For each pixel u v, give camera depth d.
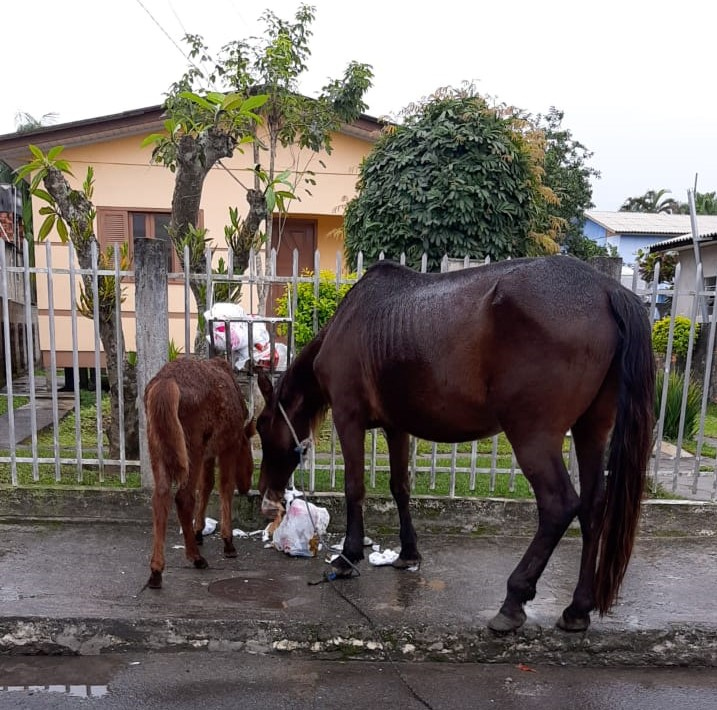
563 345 2.93
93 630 3.24
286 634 3.25
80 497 4.75
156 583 3.62
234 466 4.07
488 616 3.38
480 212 8.02
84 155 10.23
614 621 3.38
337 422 3.81
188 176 5.66
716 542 4.65
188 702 2.83
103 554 4.16
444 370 3.19
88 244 5.50
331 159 10.91
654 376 3.02
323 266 11.63
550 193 9.59
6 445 6.55
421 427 3.47
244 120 5.98
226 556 4.18
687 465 6.60
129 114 9.74
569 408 3.00
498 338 3.02
